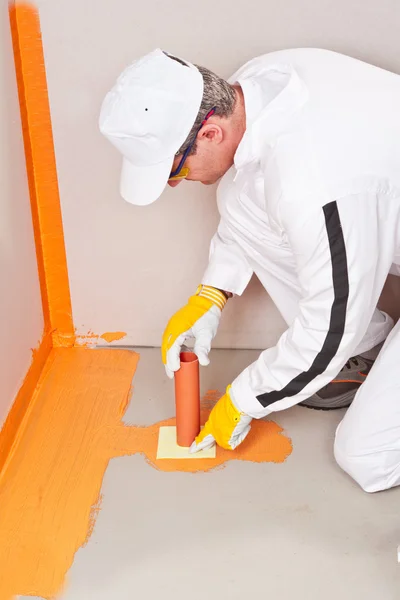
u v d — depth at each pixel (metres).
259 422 2.12
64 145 2.20
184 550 1.70
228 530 1.75
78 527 1.77
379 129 1.56
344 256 1.51
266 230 1.91
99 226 2.32
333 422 2.12
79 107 2.15
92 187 2.26
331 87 1.62
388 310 2.36
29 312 2.26
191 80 1.53
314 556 1.67
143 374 2.36
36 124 2.17
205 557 1.68
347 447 1.83
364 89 1.62
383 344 2.05
